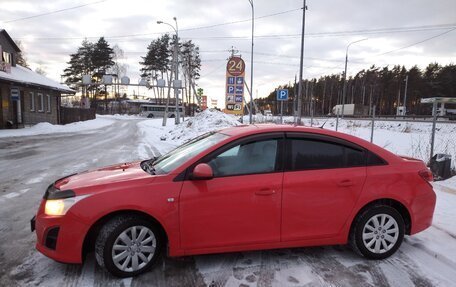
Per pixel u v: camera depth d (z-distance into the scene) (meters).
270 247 3.88
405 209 4.20
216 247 3.75
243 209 3.74
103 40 73.88
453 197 6.76
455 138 19.80
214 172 3.76
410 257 4.22
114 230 3.51
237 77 24.30
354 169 4.07
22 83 26.44
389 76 94.69
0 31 29.00
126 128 33.66
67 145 16.98
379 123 35.16
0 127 25.48
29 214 5.71
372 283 3.59
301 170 3.94
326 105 114.19
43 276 3.63
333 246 4.52
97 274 3.68
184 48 70.75
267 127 4.09
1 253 4.18
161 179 3.66
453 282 3.64
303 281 3.61
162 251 4.21
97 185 3.61
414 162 4.34
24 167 10.35
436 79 86.50
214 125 21.61
